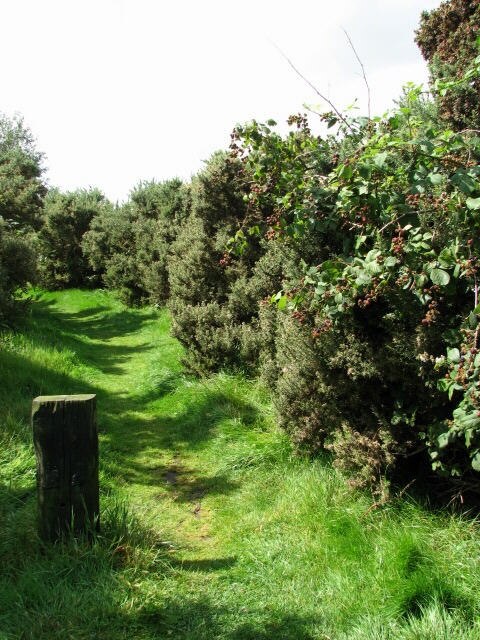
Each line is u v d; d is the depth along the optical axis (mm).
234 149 4379
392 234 3549
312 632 2828
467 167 3205
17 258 9633
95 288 17266
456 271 2959
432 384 3408
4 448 4520
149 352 9688
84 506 3320
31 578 2961
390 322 3699
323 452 4715
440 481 3861
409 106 4848
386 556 3229
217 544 3871
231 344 7320
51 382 6766
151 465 5242
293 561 3512
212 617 2953
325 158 4402
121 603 2906
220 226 8055
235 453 5176
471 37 5797
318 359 4219
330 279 3518
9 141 33250
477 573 2939
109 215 16766
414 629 2609
